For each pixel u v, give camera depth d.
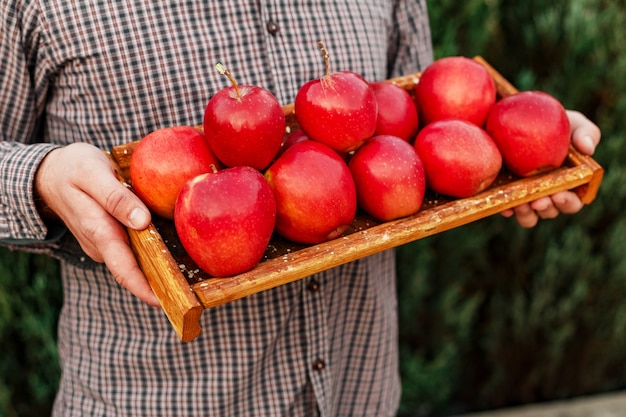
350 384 1.53
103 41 1.11
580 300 2.31
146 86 1.15
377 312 1.45
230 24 1.18
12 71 1.14
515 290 2.35
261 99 0.97
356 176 1.06
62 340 1.39
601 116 2.16
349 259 0.98
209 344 1.25
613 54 2.09
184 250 1.00
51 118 1.25
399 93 1.20
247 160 0.98
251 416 1.32
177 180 0.99
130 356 1.27
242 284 0.90
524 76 2.12
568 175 1.17
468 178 1.09
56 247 1.19
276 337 1.29
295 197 0.97
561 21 2.10
